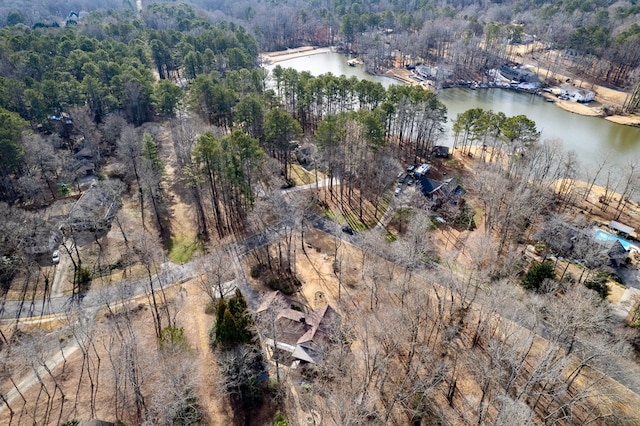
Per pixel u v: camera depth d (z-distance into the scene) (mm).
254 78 118562
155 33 159250
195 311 59969
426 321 55875
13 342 54688
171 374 44188
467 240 74688
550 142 93500
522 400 41250
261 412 46562
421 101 99688
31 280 65125
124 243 73688
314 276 67062
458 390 48375
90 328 52688
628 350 47312
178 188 90750
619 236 75625
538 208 75438
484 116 95250
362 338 50969
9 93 96438
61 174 88875
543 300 51750
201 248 73250
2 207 68500
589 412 43719
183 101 110188
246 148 71938
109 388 48719
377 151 93375
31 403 46906
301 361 51500
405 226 78562
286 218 73250
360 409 41844
